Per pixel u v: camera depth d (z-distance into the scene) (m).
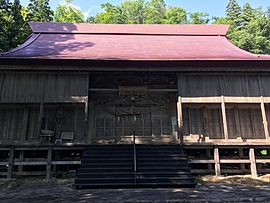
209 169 14.73
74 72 15.11
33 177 13.73
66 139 15.80
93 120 16.58
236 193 9.70
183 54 16.27
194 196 9.10
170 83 17.03
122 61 14.54
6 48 21.77
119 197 8.98
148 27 21.86
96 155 12.95
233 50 17.94
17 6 23.94
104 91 16.52
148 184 11.09
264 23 33.00
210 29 22.08
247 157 15.34
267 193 9.70
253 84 15.52
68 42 18.73
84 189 10.77
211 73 15.48
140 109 16.95
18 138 15.75
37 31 20.75
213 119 16.72
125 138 16.38
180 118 14.86
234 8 41.22
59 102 14.67
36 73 14.96
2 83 14.66
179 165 12.30
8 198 9.11
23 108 16.28
